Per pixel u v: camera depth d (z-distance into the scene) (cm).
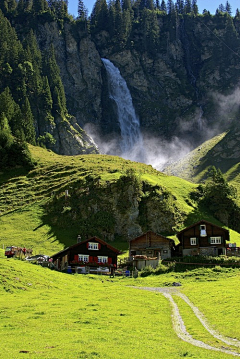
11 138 16838
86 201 12506
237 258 8044
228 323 3862
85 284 6334
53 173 15575
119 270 8481
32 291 5216
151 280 7244
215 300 4944
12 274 5594
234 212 13500
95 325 3638
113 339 3192
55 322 3697
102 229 11619
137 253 9556
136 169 15512
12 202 13650
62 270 8144
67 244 10812
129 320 3912
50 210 12669
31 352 2775
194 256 8412
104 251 8588
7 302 4469
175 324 3922
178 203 12938
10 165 16262
